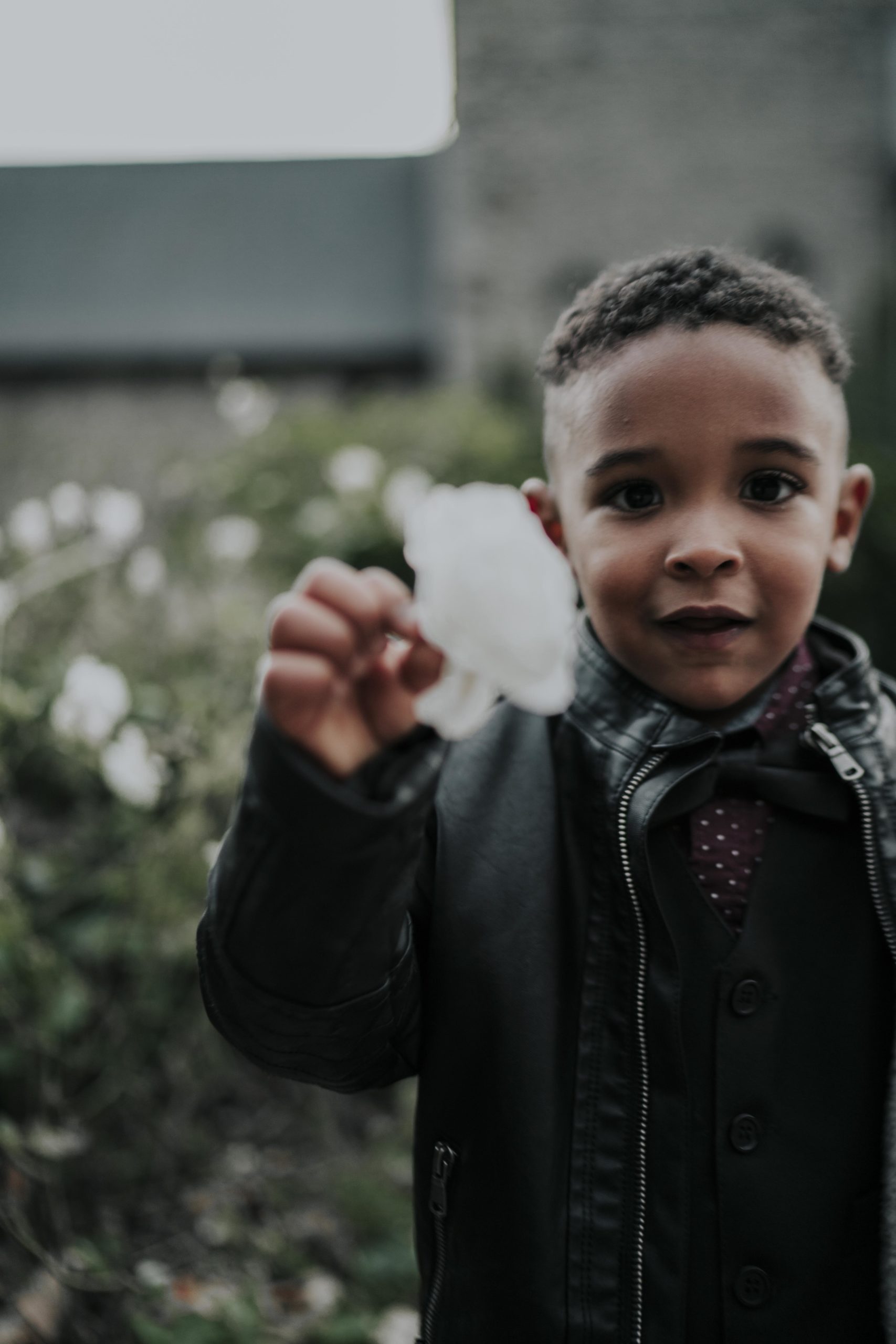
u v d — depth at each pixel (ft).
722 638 3.28
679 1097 3.27
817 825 3.50
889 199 25.13
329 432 13.92
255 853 2.55
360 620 2.37
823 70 25.21
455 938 3.47
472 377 24.59
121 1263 7.07
